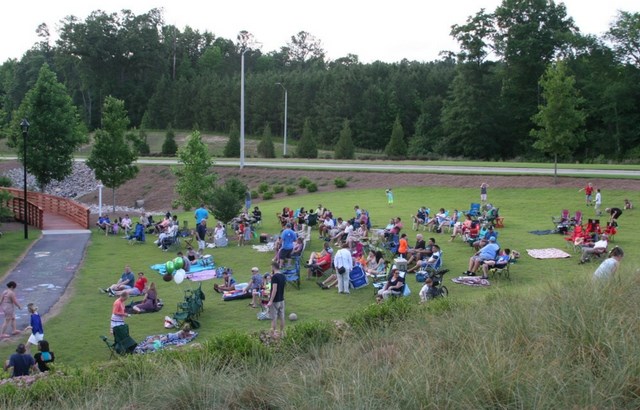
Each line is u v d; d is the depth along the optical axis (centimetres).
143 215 3172
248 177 5119
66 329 1531
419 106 9375
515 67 7738
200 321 1560
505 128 7775
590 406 559
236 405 721
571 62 7500
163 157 7294
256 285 1747
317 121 9788
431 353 727
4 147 8412
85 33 11344
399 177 4406
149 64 12019
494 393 605
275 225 3147
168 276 2064
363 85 9631
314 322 1116
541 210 3197
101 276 2169
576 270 1897
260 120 10350
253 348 968
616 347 656
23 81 12588
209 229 2958
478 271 1936
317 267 1983
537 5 7581
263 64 14900
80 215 3522
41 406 850
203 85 11000
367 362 770
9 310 1498
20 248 2748
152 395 762
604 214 2966
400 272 1691
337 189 4384
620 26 7350
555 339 725
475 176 4122
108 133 4312
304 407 647
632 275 971
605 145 7238
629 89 7138
